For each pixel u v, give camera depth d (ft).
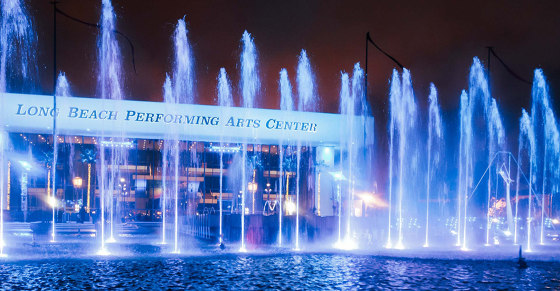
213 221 112.98
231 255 78.54
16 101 164.55
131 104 175.01
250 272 60.39
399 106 152.87
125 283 52.42
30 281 53.21
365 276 57.72
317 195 190.90
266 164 216.74
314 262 69.92
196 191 215.10
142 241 107.45
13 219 146.00
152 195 212.84
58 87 172.65
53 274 57.93
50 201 193.16
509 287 51.80
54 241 104.99
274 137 184.85
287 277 56.80
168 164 214.90
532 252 85.46
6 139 170.60
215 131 180.75
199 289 49.67
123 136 176.86
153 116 176.55
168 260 71.46
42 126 167.22
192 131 179.22
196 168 216.13
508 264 68.95
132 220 204.03
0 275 57.00
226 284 52.34
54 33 111.96
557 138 171.01
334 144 191.11
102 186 204.64
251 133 183.32
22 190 184.44
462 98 158.20
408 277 57.11
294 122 185.57
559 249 91.50
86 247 90.89
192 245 96.89
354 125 190.19
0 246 91.20
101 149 185.57
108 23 121.80
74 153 200.64
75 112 169.58
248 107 183.11
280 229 108.17
